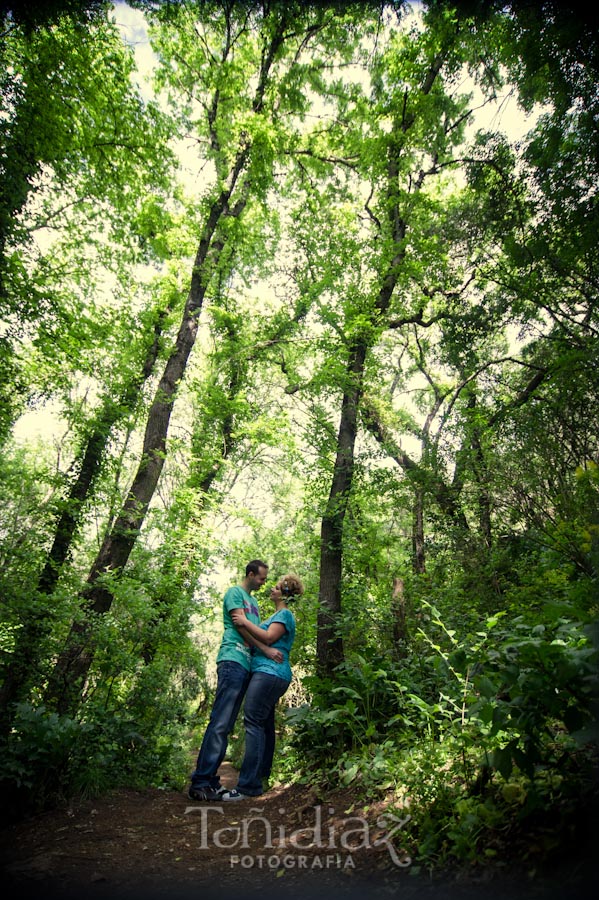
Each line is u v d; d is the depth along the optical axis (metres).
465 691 3.59
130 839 3.30
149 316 11.48
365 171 11.79
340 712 4.77
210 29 11.80
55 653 5.48
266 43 11.73
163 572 10.04
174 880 2.56
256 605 4.63
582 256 7.29
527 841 2.12
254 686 4.27
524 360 11.83
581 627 2.38
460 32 9.61
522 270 9.23
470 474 7.91
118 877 2.59
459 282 12.68
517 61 6.95
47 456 14.67
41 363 9.84
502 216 10.59
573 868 1.82
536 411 6.13
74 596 5.76
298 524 12.88
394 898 2.12
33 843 3.12
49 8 6.91
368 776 3.76
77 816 3.75
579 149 6.32
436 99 11.06
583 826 1.97
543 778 2.39
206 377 13.87
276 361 14.38
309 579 12.31
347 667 5.28
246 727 4.24
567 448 5.65
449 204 12.89
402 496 9.62
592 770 2.18
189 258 11.79
